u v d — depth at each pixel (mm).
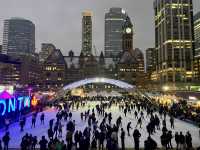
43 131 41219
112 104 93875
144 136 37219
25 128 44156
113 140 26672
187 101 74812
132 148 30109
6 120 45906
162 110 59906
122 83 113375
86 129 30984
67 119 54625
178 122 51344
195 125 46750
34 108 71875
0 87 61875
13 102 52812
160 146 30812
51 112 70938
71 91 145750
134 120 53906
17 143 32406
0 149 26109
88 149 26828
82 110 74062
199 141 33781
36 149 28531
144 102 85000
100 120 53438
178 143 28188
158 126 42531
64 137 36219
